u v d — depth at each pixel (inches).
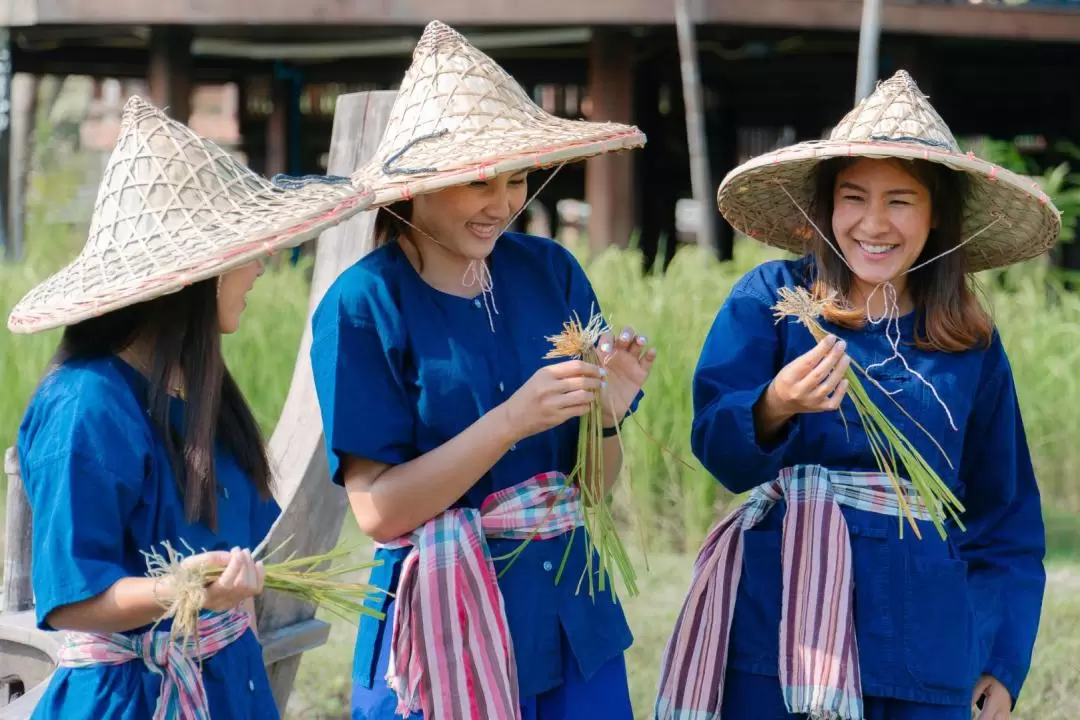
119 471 136.6
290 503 216.2
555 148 146.9
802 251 186.2
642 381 156.5
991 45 719.1
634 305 417.7
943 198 165.9
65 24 671.8
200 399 143.7
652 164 829.2
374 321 152.3
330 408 150.4
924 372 163.6
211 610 140.3
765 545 163.5
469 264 157.9
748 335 166.1
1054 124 867.4
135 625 133.6
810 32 646.5
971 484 173.5
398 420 151.4
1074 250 682.8
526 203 164.7
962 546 174.2
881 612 157.6
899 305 167.3
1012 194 164.9
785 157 159.5
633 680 272.5
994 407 169.6
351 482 152.4
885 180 158.9
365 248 235.5
